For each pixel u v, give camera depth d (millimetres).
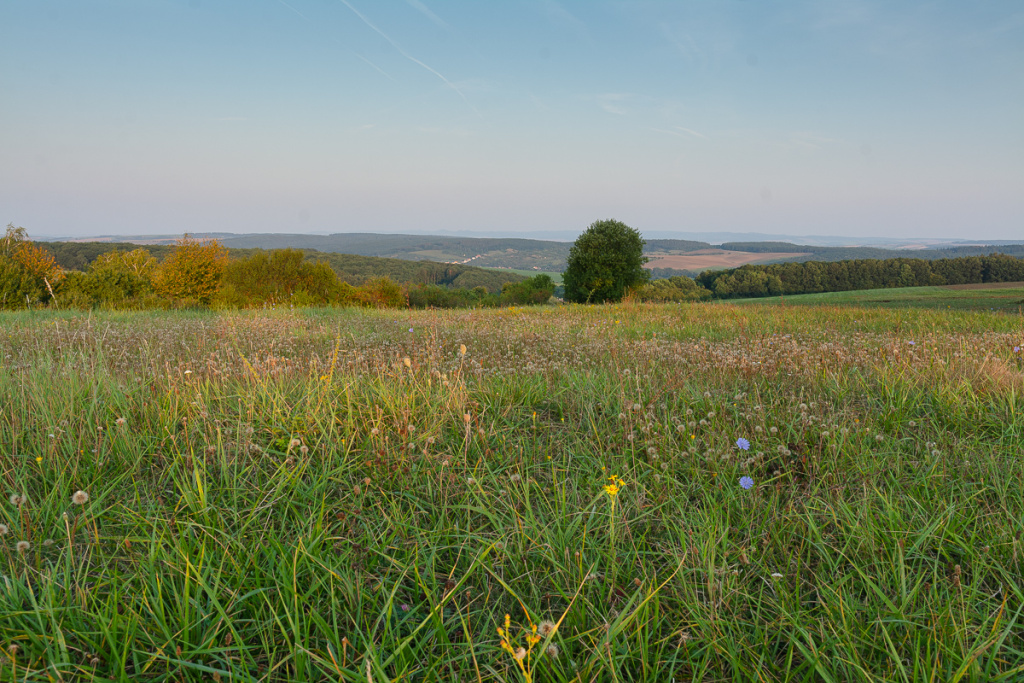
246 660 1805
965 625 1813
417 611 2098
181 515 2535
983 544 2418
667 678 1812
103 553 2264
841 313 13883
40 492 2768
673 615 2029
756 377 5305
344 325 11172
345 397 4109
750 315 13734
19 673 1624
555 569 2258
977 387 4656
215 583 1939
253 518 2475
